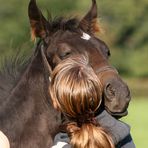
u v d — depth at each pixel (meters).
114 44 96.19
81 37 9.56
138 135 33.84
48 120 9.79
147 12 100.19
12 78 10.38
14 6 83.25
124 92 8.73
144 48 97.06
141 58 94.81
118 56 94.06
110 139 8.05
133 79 93.00
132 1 99.81
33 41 10.11
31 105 9.89
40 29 9.98
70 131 8.18
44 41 9.90
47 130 9.78
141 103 62.53
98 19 10.37
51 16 10.24
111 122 8.42
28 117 9.86
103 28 10.41
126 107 8.73
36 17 10.01
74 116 8.20
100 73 9.03
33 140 9.77
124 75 94.31
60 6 80.12
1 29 79.62
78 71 8.12
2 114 9.98
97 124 8.23
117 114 8.71
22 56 10.57
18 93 10.01
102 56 9.29
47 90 9.79
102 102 8.76
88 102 8.09
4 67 10.52
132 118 44.59
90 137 7.98
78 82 8.05
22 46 10.66
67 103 8.08
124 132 8.34
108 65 9.18
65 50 9.43
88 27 10.13
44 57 9.82
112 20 99.00
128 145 8.54
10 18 82.19
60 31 9.80
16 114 9.91
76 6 82.75
